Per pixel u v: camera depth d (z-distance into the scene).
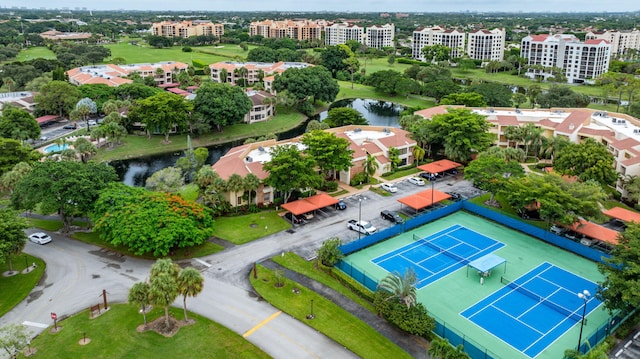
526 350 59.25
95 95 184.25
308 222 93.94
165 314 62.25
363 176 114.31
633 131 124.75
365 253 83.56
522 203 90.31
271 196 102.94
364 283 72.06
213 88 166.25
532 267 79.12
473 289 72.75
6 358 55.06
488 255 78.19
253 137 168.75
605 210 94.88
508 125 136.00
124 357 56.31
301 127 184.88
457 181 117.19
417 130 129.75
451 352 50.88
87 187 83.19
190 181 122.12
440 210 98.12
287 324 63.00
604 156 103.62
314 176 98.25
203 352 57.34
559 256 82.75
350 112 158.88
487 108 154.25
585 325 64.00
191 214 81.25
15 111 145.75
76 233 88.06
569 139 126.00
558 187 87.25
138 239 73.81
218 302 67.50
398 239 89.00
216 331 61.16
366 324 63.22
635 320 62.25
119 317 63.75
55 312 64.94
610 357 57.06
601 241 86.06
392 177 118.88
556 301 69.69
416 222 93.81
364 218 96.06
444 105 171.00
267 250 82.69
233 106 163.38
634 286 58.25
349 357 57.03
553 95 199.25
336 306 67.00
